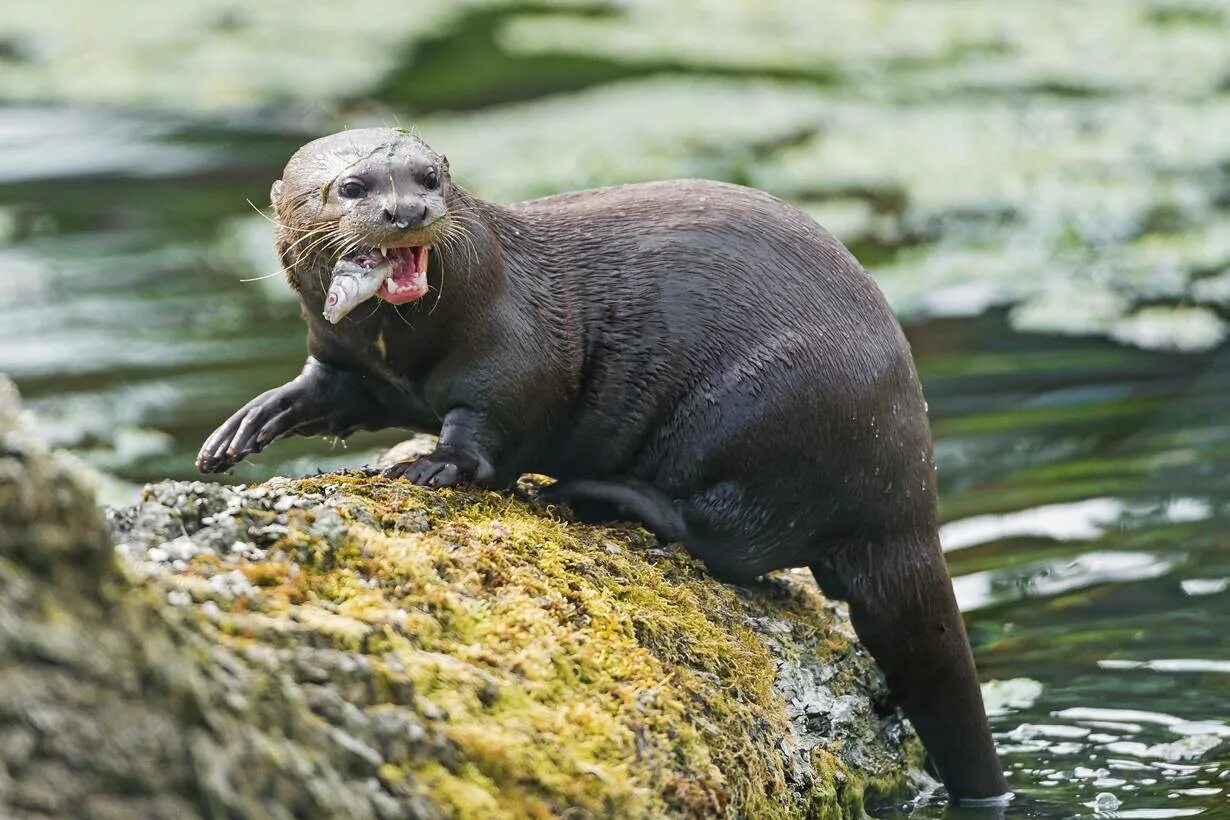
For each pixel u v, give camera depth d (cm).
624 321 1170
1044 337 2252
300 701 716
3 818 596
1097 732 1268
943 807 1188
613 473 1195
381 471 1130
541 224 1190
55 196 3091
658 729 880
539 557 984
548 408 1152
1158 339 2227
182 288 2584
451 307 1105
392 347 1123
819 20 4250
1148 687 1340
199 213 2991
